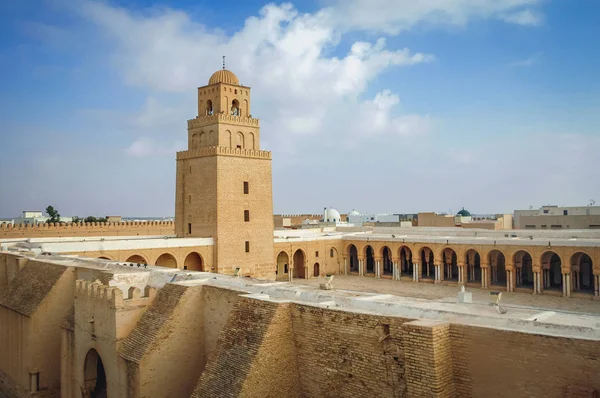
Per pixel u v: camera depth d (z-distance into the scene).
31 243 43.00
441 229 68.62
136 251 46.28
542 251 49.94
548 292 49.78
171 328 19.97
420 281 60.59
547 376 12.23
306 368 16.88
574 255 50.56
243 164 53.25
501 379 12.95
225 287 20.61
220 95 53.09
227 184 51.75
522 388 12.60
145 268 27.94
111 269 27.70
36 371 27.25
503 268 61.34
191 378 20.52
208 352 20.62
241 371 16.16
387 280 62.81
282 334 16.98
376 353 14.87
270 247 55.47
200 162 52.97
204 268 50.47
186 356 20.42
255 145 55.19
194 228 53.50
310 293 19.06
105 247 44.59
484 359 13.27
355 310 16.00
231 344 17.48
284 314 17.20
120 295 21.14
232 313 18.44
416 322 14.20
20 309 28.59
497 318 14.06
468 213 104.81
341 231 80.56
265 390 16.17
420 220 86.12
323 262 67.00
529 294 50.31
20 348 28.47
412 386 13.78
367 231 78.06
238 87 54.72
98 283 23.42
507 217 81.44
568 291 48.19
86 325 23.53
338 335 15.95
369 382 14.98
